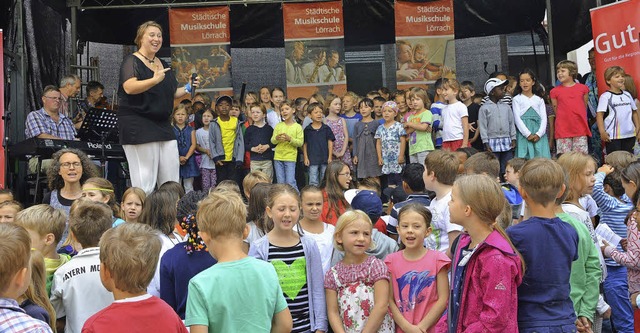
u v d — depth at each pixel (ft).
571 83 37.40
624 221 20.75
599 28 35.29
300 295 15.90
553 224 13.55
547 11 48.34
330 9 48.11
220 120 40.14
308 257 16.15
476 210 13.09
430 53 47.39
